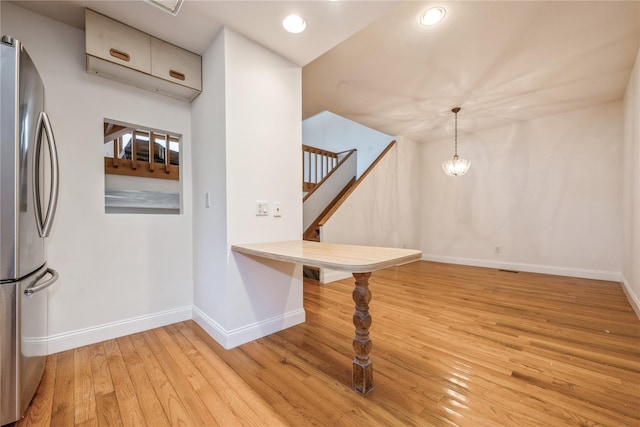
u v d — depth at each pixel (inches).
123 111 81.8
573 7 76.2
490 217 187.3
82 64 75.6
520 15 79.4
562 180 159.8
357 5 66.2
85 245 76.0
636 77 102.3
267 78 83.9
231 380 59.9
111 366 65.1
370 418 48.7
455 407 51.5
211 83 81.2
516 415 49.3
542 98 137.3
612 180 145.3
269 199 84.4
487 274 165.3
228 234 75.0
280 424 47.3
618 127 142.9
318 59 102.1
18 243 47.3
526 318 95.3
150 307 87.4
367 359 56.6
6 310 46.1
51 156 56.5
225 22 72.3
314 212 195.2
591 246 151.8
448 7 76.2
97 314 77.9
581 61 103.5
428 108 149.2
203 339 80.0
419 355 70.7
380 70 109.7
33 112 52.3
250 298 79.7
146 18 70.4
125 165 104.4
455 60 103.1
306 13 69.0
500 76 114.4
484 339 79.6
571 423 47.1
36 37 69.6
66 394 54.8
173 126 91.6
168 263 90.8
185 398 53.9
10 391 46.5
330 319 96.5
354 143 247.0
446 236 209.0
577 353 71.2
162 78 79.0
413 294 124.3
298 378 60.8
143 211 105.4
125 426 46.8
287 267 89.6
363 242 172.6
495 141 184.1
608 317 95.7
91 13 67.6
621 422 47.2
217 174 78.7
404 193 206.1
